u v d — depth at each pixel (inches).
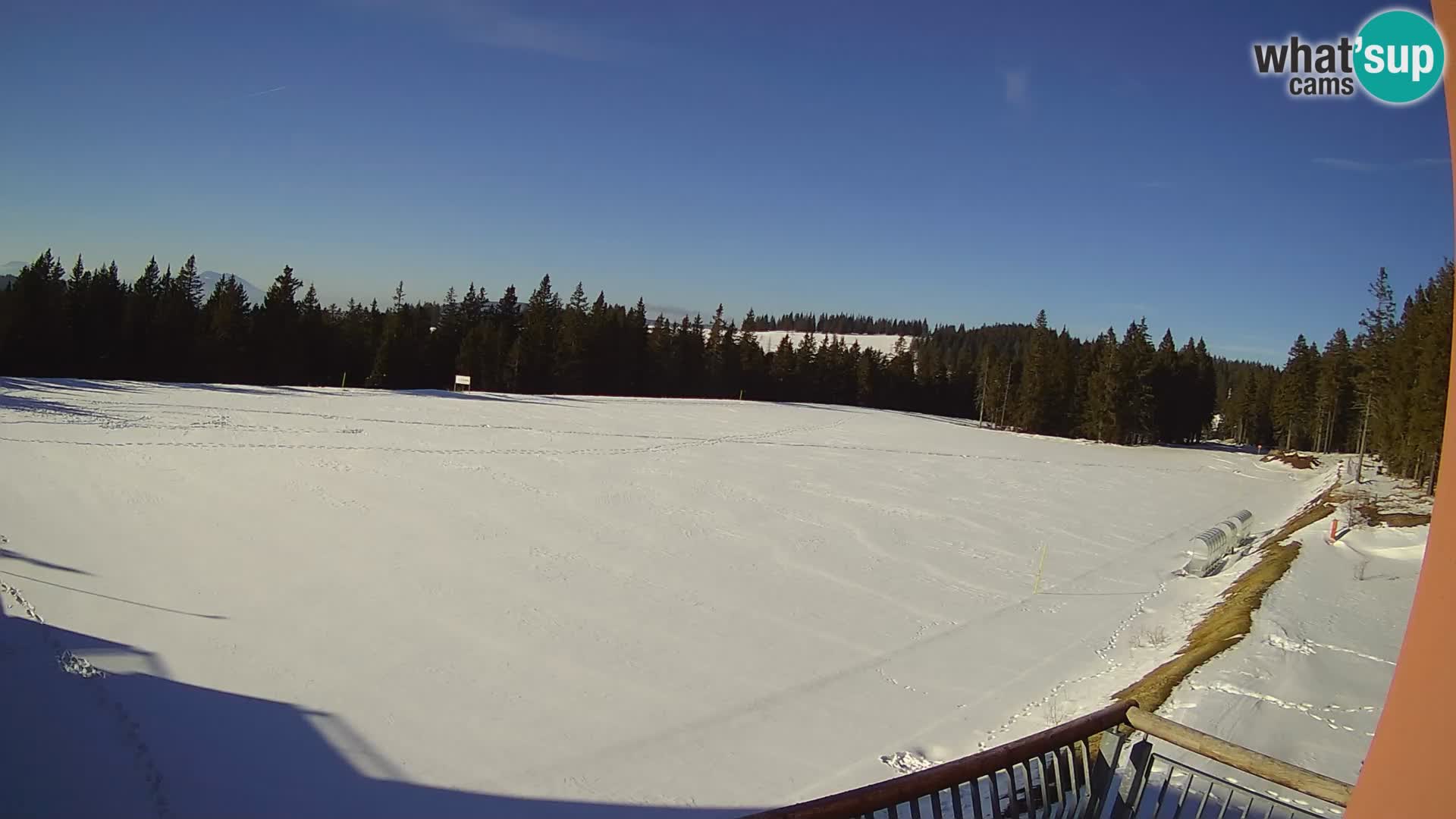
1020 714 424.8
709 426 1728.6
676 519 829.8
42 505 639.1
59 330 1617.9
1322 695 386.0
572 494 893.8
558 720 380.8
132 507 661.3
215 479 786.8
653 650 478.9
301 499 747.4
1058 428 2568.9
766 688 439.8
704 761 354.0
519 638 475.5
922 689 454.0
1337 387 2303.2
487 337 2389.3
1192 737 137.4
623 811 311.9
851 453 1504.7
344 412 1371.8
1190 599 698.2
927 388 3398.1
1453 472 63.6
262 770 313.6
